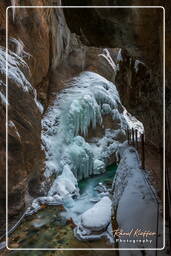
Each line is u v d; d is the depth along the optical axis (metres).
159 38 4.46
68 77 15.50
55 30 13.70
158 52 4.95
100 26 4.60
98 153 13.30
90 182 11.45
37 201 8.45
